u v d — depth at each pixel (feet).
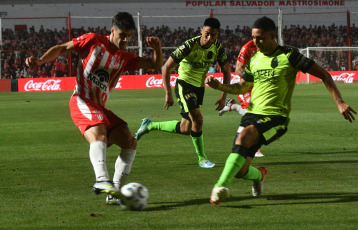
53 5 329.72
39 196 47.67
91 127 44.16
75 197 47.09
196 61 66.85
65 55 294.46
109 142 46.80
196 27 339.98
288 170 60.13
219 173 59.11
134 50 313.32
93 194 48.32
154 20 339.36
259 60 45.75
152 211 41.55
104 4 335.88
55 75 294.25
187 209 42.06
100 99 46.06
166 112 142.10
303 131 96.58
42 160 69.21
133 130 103.45
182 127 70.64
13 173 59.77
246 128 43.91
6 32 315.58
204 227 36.63
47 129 105.81
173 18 340.59
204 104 162.61
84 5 333.01
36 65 42.96
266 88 45.32
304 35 329.52
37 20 326.03
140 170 61.11
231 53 317.63
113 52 45.42
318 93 205.77
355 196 46.01
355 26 340.59
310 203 43.55
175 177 56.75
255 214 40.11
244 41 325.62
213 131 98.22
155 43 45.98
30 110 152.87
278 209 41.65
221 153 74.18
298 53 44.39
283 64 44.60
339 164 63.67
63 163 66.69
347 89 227.81
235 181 53.78
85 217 39.88
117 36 44.88
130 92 236.63
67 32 316.81
